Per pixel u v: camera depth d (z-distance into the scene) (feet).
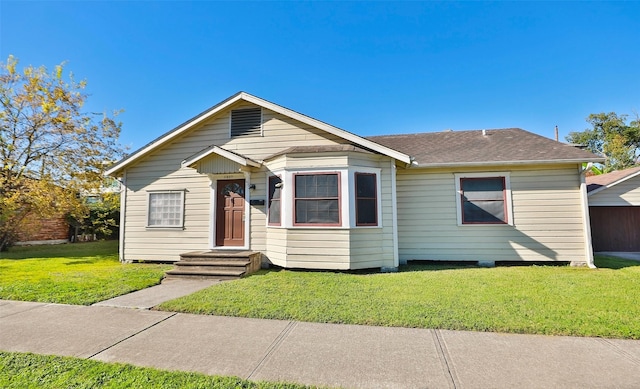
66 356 10.48
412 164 28.12
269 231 28.50
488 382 8.76
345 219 25.34
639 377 8.97
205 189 31.24
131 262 32.12
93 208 52.95
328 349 11.01
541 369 9.47
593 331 12.25
